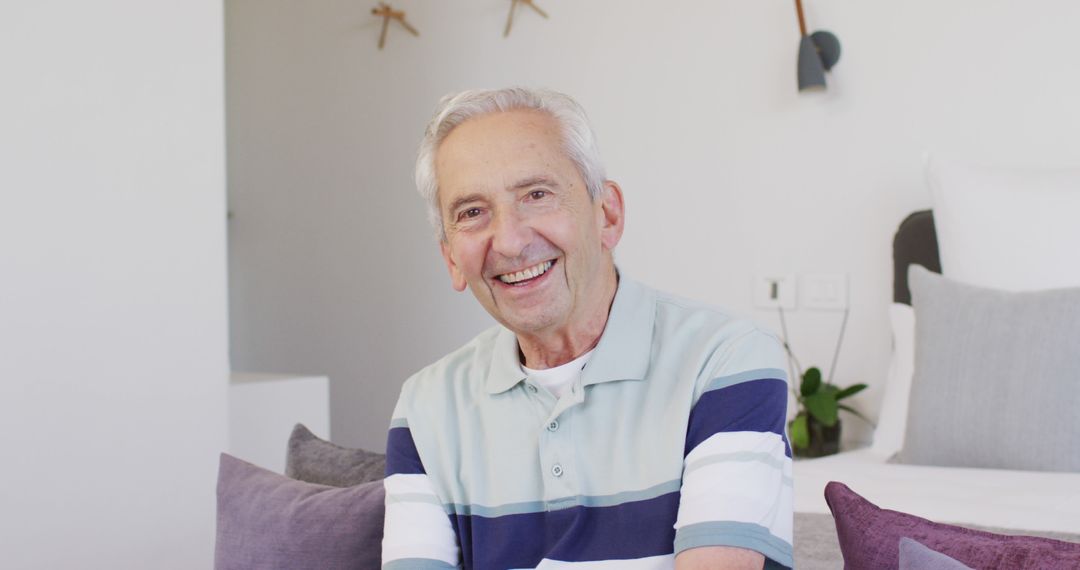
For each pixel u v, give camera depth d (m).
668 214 3.58
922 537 1.20
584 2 3.70
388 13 4.00
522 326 1.38
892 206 3.27
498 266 1.36
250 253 4.37
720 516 1.21
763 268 3.45
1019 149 3.11
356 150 4.12
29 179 2.32
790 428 3.20
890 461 2.73
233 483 1.73
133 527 2.49
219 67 2.70
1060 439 2.36
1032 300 2.47
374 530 1.58
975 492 2.15
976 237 2.84
